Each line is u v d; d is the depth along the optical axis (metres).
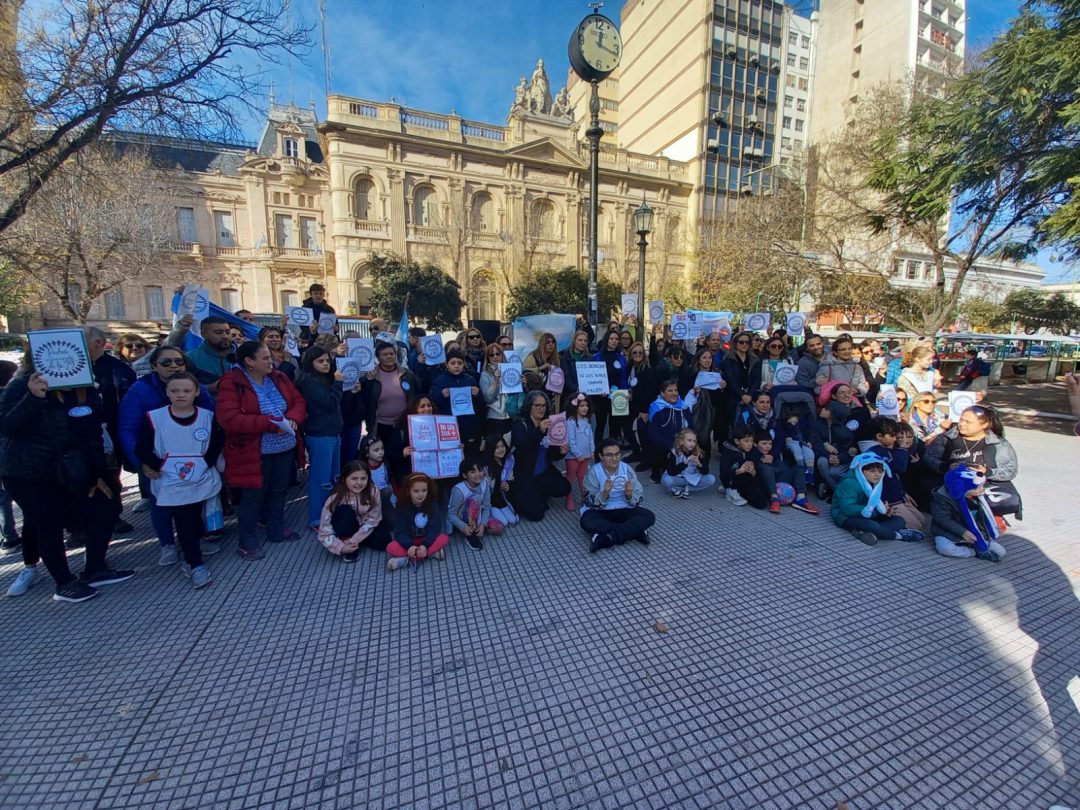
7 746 2.13
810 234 18.33
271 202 36.06
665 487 5.47
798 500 5.02
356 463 3.89
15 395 3.04
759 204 24.42
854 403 5.59
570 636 2.90
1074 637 2.89
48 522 3.19
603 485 4.18
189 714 2.31
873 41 38.44
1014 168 9.01
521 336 9.28
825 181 17.16
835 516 4.57
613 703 2.38
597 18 8.26
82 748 2.12
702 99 43.41
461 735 2.19
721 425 6.70
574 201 37.94
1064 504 5.12
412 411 4.73
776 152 46.75
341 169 31.42
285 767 2.03
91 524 3.40
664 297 32.47
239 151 36.53
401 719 2.28
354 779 1.97
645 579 3.58
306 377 4.45
